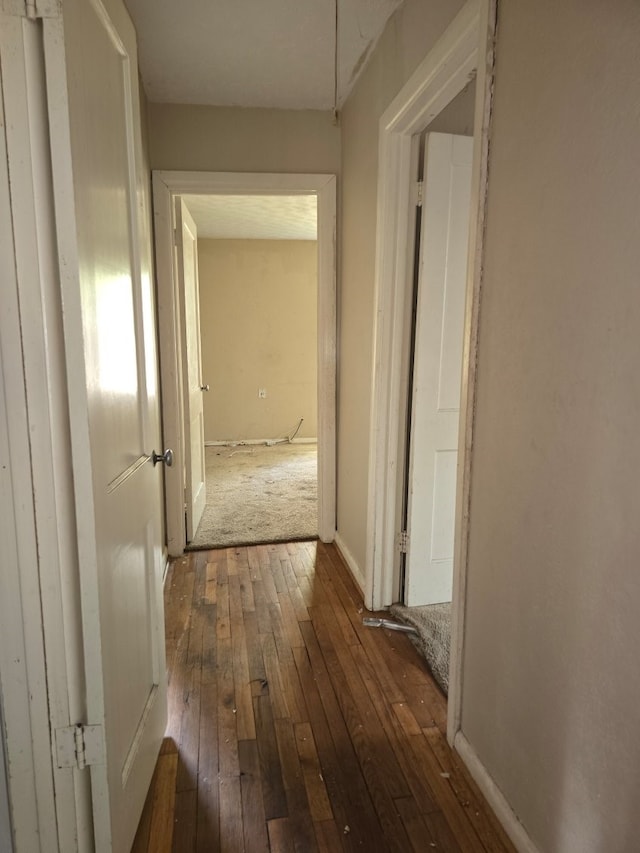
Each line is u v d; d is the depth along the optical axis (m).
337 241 2.85
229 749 1.56
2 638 0.99
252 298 5.83
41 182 0.90
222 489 4.23
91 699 1.03
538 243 1.09
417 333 2.16
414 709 1.74
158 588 1.56
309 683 1.87
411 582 2.35
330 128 2.76
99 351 1.05
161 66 2.28
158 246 2.72
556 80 1.01
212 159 2.69
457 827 1.31
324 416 3.01
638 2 0.81
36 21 0.86
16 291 0.91
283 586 2.61
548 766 1.11
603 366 0.91
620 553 0.89
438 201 2.06
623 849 0.91
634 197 0.83
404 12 1.82
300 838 1.28
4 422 0.93
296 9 1.89
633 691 0.87
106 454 1.09
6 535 0.96
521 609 1.20
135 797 1.26
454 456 2.30
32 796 1.04
